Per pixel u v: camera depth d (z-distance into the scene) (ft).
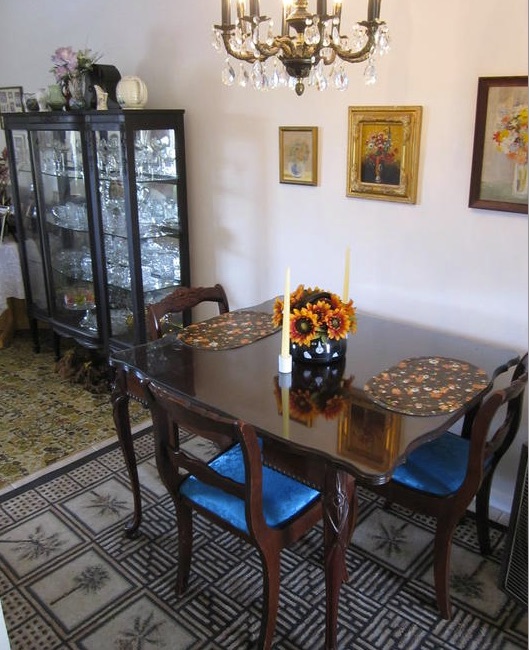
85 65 9.97
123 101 9.52
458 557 6.89
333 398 5.65
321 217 8.63
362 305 8.50
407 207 7.63
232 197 9.80
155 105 10.49
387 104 7.45
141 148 9.63
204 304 10.97
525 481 5.79
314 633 5.94
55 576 6.70
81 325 11.71
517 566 6.00
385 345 6.94
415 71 7.09
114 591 6.49
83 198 10.75
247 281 10.07
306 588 6.49
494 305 7.18
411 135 7.23
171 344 7.01
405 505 6.00
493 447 5.71
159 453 5.80
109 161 9.88
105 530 7.44
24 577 6.70
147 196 10.02
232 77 5.99
